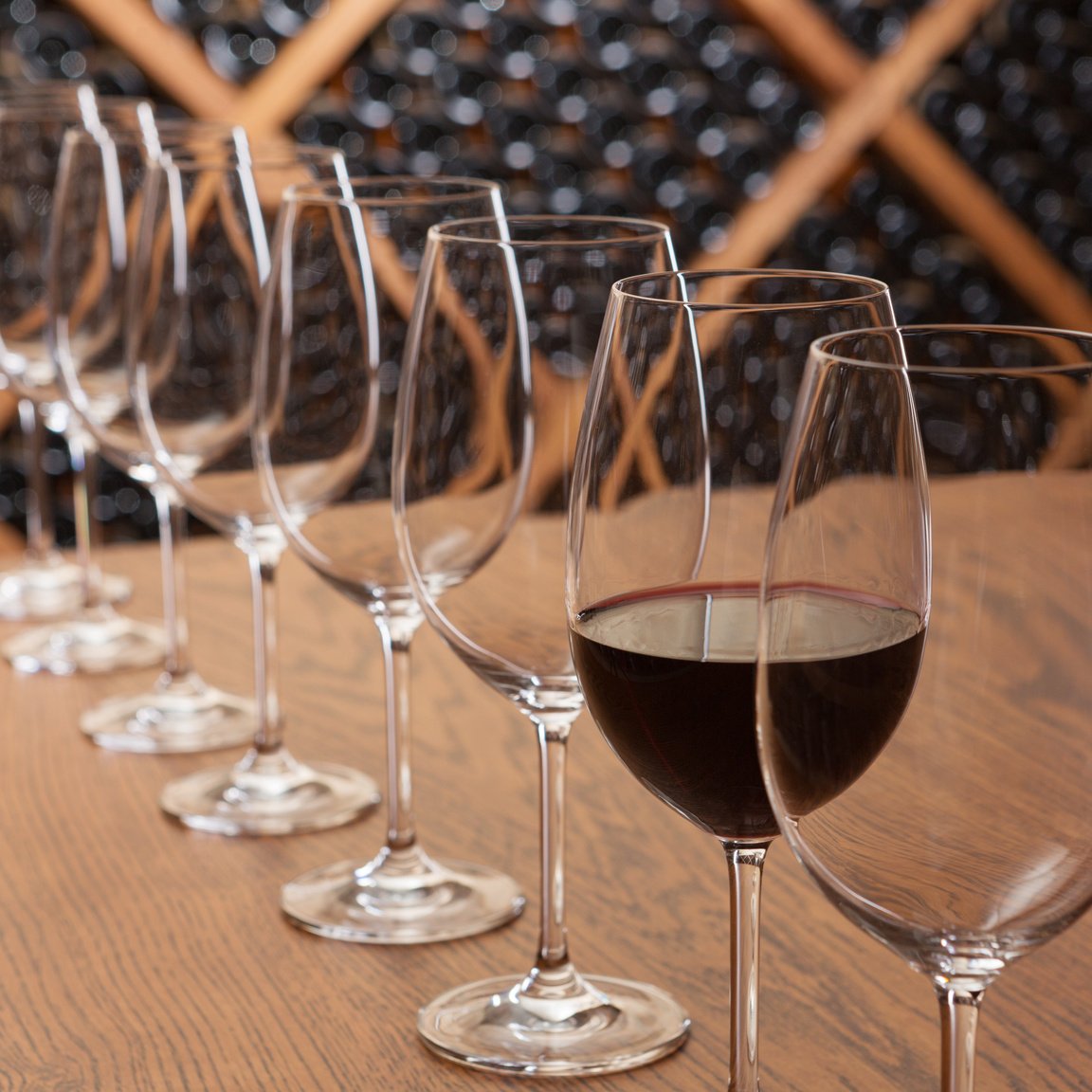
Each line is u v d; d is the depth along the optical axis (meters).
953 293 3.37
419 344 0.69
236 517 0.98
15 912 0.85
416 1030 0.72
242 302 0.95
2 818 0.98
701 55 3.09
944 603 0.43
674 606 0.56
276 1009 0.75
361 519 0.83
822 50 3.06
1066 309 3.33
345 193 0.88
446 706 1.13
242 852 0.92
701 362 0.56
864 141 3.12
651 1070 0.68
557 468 0.67
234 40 2.71
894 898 0.45
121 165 1.14
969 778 0.43
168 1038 0.72
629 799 0.96
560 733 0.72
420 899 0.84
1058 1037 0.69
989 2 3.12
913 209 3.35
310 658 1.22
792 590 0.46
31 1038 0.73
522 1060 0.69
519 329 0.67
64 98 1.60
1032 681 0.42
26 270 1.34
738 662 0.55
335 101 2.90
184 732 1.10
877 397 0.44
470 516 0.68
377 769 1.03
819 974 0.76
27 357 1.36
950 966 0.46
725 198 3.12
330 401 0.82
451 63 2.95
